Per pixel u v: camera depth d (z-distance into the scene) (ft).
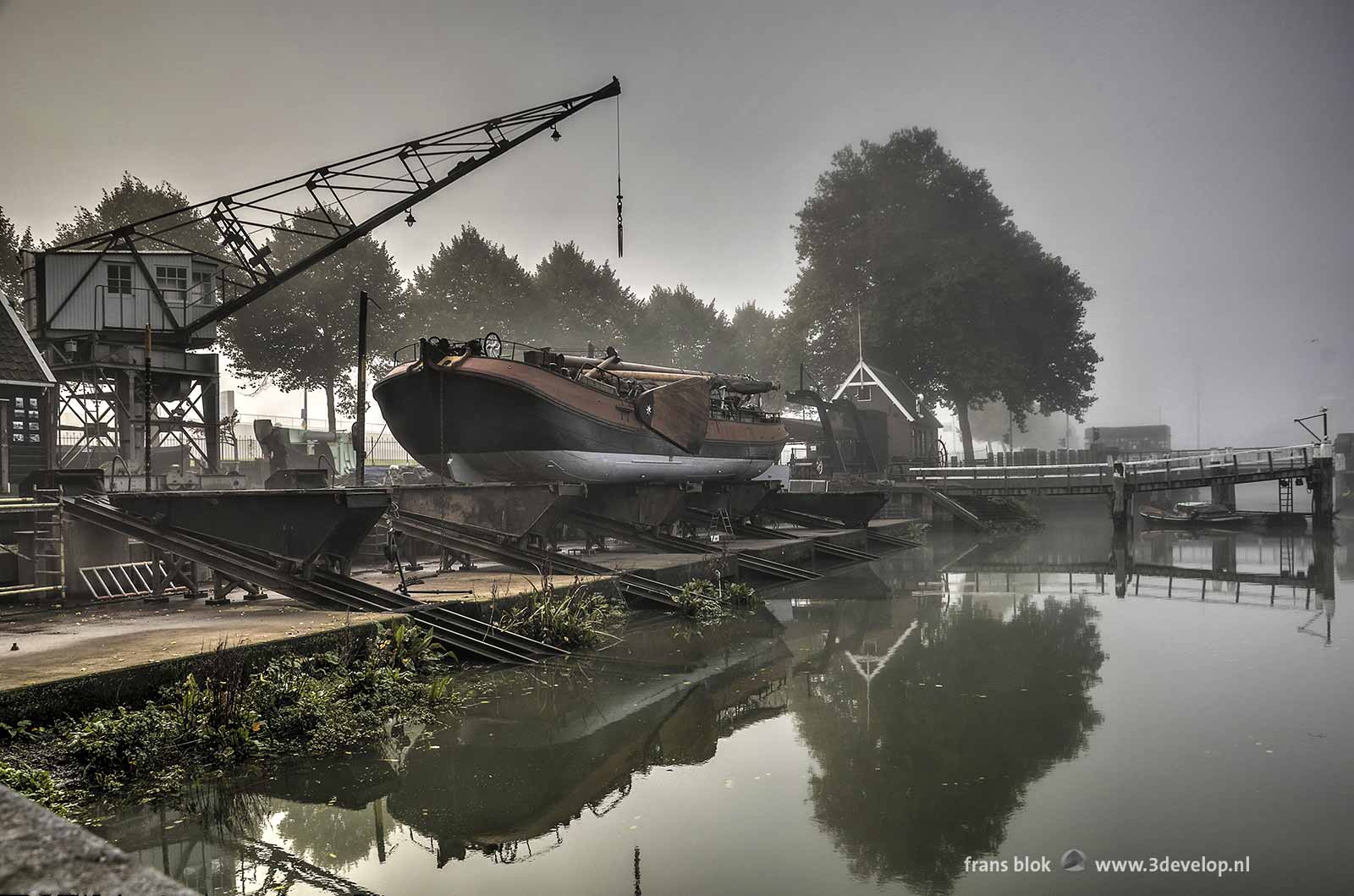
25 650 29.01
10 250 151.64
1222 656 43.86
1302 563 90.53
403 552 61.77
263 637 31.55
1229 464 127.65
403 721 31.27
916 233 216.13
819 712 33.58
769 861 20.15
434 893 18.39
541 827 22.18
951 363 202.49
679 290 266.36
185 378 84.58
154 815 22.36
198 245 162.50
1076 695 35.78
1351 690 36.37
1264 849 20.72
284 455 97.76
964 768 26.84
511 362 66.80
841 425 165.48
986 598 66.54
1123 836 21.53
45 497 43.11
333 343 163.12
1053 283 219.41
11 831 6.34
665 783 25.63
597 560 66.18
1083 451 212.84
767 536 93.81
